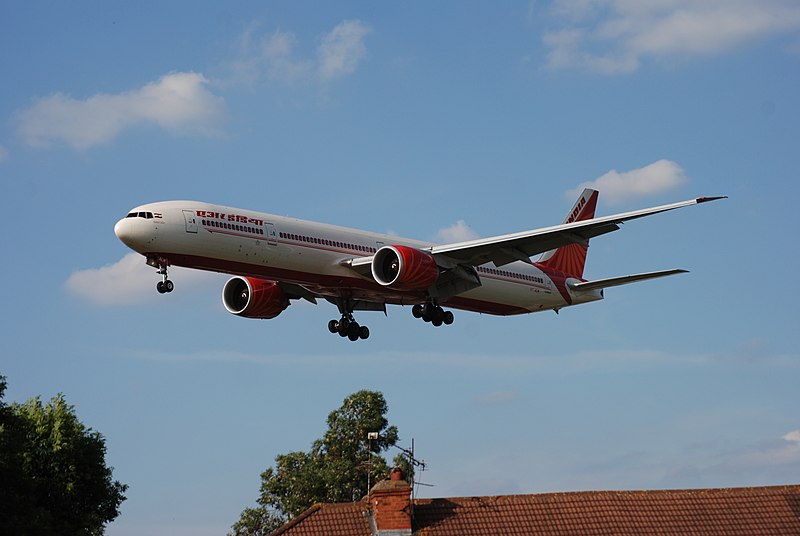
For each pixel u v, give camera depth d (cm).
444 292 9244
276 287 9256
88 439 9456
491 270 9788
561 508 6075
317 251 8381
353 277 8638
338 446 12412
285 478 12275
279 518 12206
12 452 7562
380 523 5731
